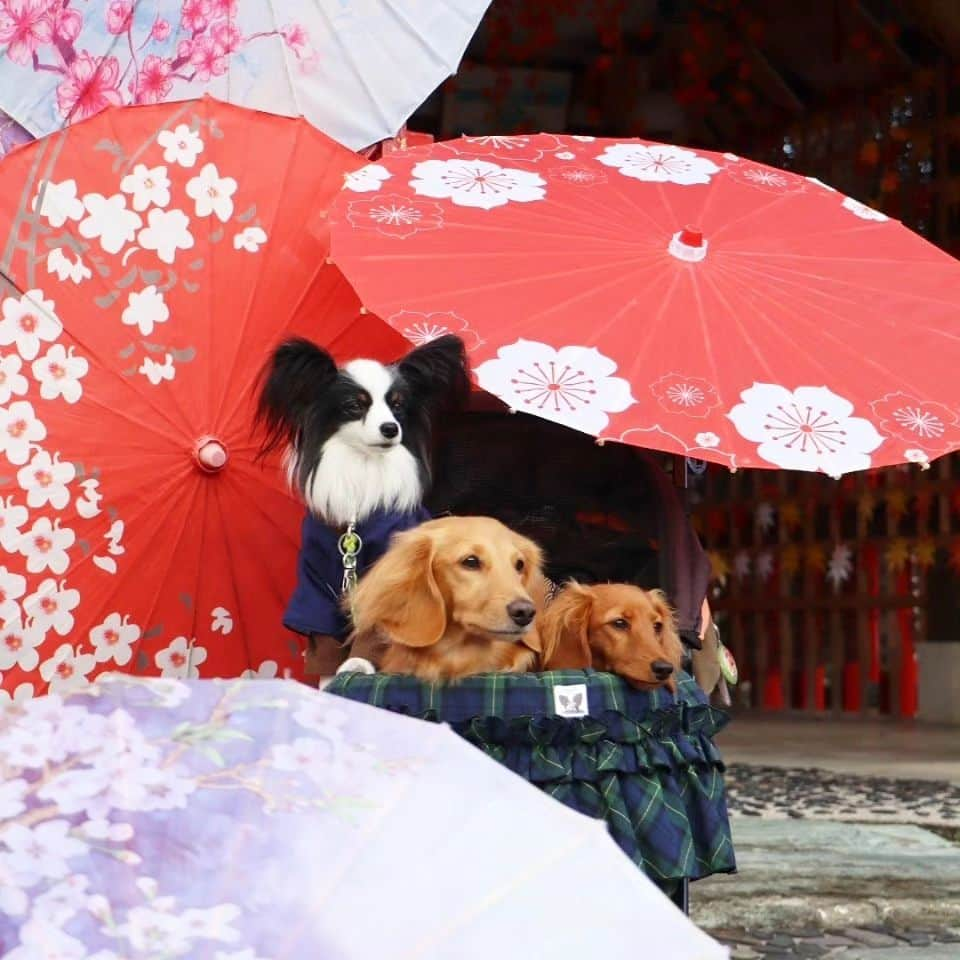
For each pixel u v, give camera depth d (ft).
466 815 5.06
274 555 14.89
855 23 40.57
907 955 13.66
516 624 9.95
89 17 16.28
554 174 14.97
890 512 40.57
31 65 16.06
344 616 12.67
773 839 18.51
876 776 25.70
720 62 42.83
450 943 4.57
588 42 42.42
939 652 39.45
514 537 10.65
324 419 12.76
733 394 12.35
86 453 14.11
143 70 16.58
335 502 12.65
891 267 14.78
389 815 4.96
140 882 4.50
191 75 16.85
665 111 43.75
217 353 14.65
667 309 13.01
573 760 10.35
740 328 13.03
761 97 44.21
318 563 12.84
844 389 12.71
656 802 10.56
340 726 5.33
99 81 16.37
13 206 14.05
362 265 12.88
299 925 4.52
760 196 15.55
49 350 14.02
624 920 4.73
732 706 44.09
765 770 26.55
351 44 17.47
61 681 14.19
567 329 12.50
